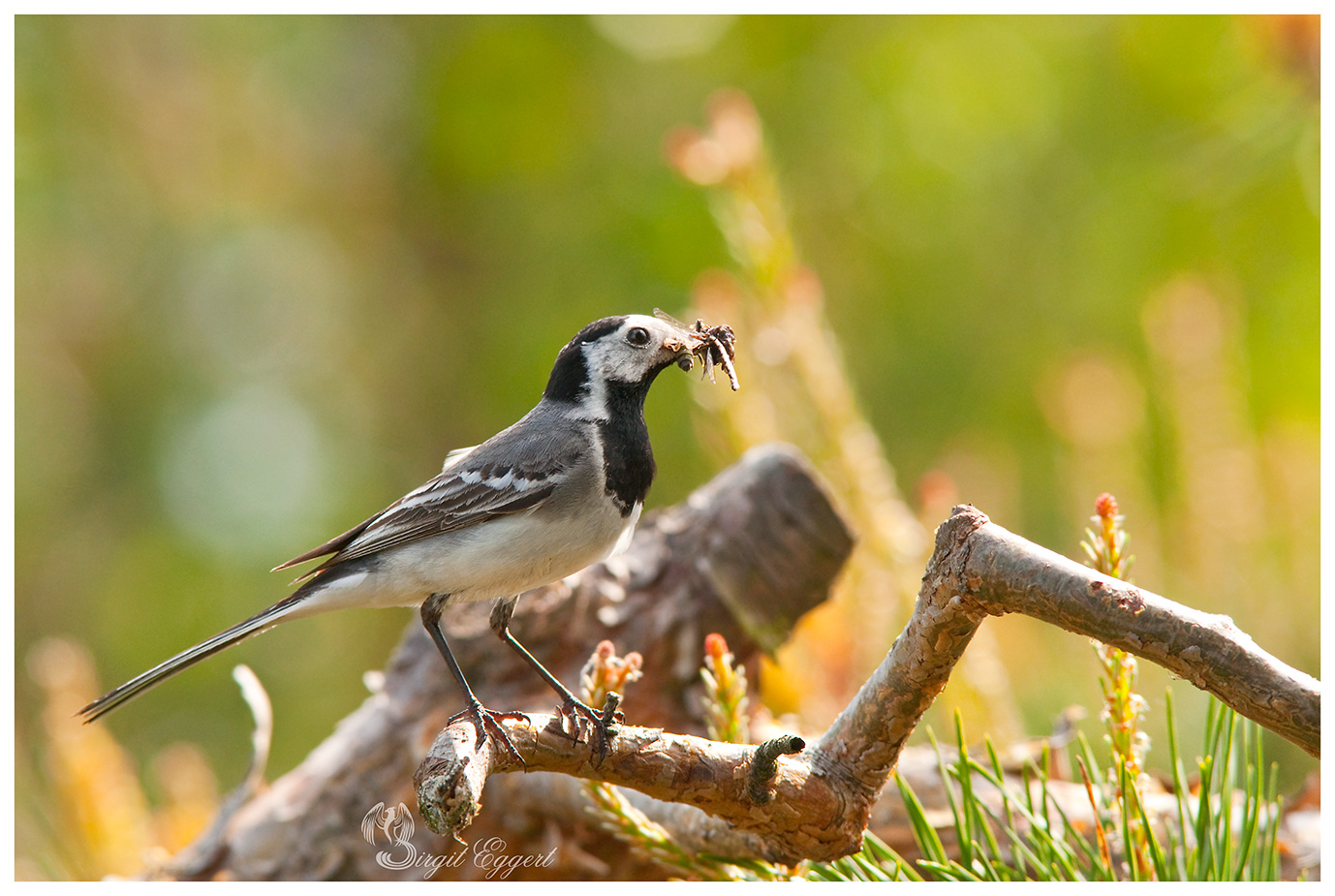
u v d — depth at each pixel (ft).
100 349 59.93
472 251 62.64
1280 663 11.41
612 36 59.93
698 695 22.35
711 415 28.78
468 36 61.11
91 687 27.35
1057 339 51.88
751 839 16.06
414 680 23.18
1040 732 30.71
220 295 62.75
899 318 54.90
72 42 59.41
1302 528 33.32
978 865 14.79
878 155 57.00
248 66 62.85
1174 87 50.14
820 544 21.93
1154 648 11.75
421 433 61.82
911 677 13.69
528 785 21.29
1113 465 32.89
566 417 22.30
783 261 27.84
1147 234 49.42
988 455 46.24
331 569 22.27
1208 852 14.11
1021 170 54.80
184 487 58.59
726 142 28.14
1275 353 44.55
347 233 65.57
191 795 30.01
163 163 62.54
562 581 22.97
